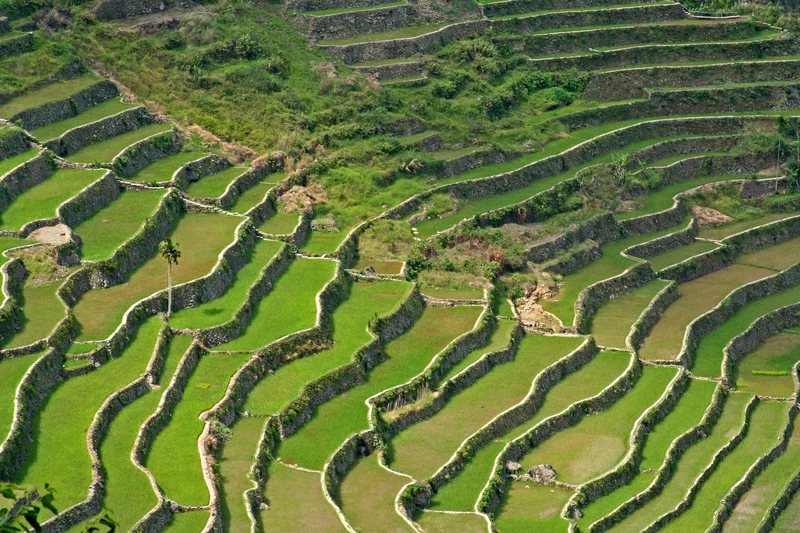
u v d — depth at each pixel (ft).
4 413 260.83
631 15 561.02
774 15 582.35
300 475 277.85
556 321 374.22
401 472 288.92
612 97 523.70
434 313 364.99
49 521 232.73
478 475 293.43
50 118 403.95
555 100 509.76
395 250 393.29
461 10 537.65
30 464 252.42
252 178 411.13
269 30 490.49
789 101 530.68
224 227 371.56
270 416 293.23
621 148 497.05
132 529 237.25
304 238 390.83
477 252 400.26
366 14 510.99
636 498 298.97
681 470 317.83
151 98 438.40
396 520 265.54
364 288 367.25
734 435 336.90
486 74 505.66
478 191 440.04
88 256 334.65
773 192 495.41
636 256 434.71
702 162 499.92
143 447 268.62
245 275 352.08
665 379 354.74
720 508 303.48
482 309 366.02
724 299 411.54
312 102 457.68
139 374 291.79
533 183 458.09
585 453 312.71
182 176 395.55
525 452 310.24
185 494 255.29
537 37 533.96
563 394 337.11
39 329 295.48
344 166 430.61
